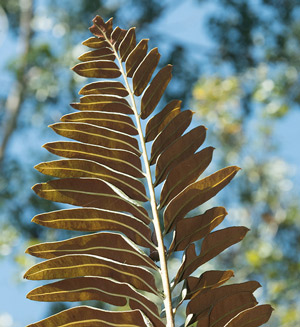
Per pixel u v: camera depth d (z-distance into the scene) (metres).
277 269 4.45
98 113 0.94
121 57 1.02
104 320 0.78
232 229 0.85
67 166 0.87
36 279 0.79
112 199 0.86
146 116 0.96
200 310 0.82
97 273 0.80
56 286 0.79
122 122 0.94
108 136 0.92
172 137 0.92
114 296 0.80
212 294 0.82
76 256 0.80
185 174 0.88
